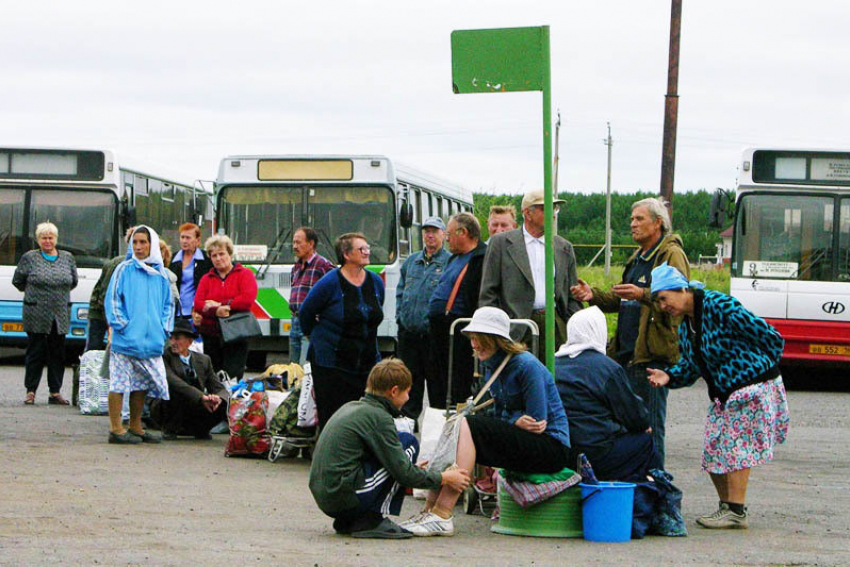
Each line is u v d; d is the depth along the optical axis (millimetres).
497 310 8438
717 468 8750
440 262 13320
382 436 8031
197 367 13453
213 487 10047
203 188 29969
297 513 8961
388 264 21641
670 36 27406
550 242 8617
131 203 23703
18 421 14266
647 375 9648
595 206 97438
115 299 12445
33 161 22734
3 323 22516
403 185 22500
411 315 13289
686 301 8766
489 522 8969
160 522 8281
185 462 11500
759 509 9648
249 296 13961
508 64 8422
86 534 7738
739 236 21719
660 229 9938
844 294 21359
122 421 13805
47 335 16484
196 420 13328
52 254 16547
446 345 12016
